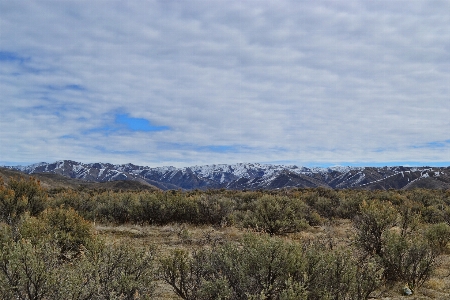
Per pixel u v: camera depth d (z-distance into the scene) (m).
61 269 5.57
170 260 6.89
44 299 5.21
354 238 10.89
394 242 9.20
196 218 19.34
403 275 8.75
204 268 6.67
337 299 6.03
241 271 6.01
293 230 16.70
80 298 5.30
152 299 6.23
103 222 18.72
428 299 7.71
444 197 32.97
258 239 6.71
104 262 6.05
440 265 10.02
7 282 5.25
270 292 5.93
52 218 10.14
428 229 12.77
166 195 20.55
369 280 6.70
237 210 23.45
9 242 7.41
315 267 6.16
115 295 5.46
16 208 15.88
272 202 18.02
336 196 32.22
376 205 11.74
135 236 14.82
